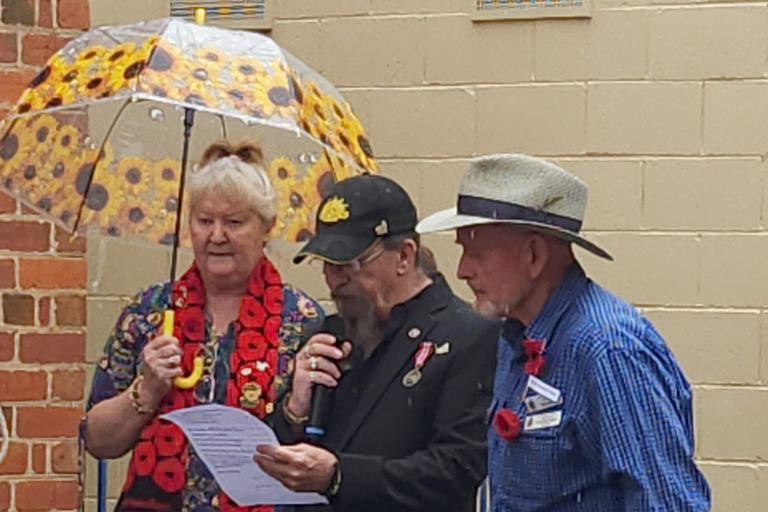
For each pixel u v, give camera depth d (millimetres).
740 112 10094
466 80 10531
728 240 10125
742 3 10078
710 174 10141
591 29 10305
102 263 10711
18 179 8812
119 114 9000
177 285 8391
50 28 10164
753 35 10070
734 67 10102
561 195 6492
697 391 10180
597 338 6289
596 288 6562
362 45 10688
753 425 10109
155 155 9086
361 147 8492
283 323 8273
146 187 9039
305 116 8055
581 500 6344
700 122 10156
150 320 8352
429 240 10570
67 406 10234
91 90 8039
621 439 6145
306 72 8414
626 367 6223
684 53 10172
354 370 7590
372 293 7465
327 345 7617
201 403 8125
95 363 10719
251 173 8234
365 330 7531
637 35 10234
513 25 10438
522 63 10430
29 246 10117
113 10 10953
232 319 8305
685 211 10188
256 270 8367
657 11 10203
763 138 10070
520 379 6555
